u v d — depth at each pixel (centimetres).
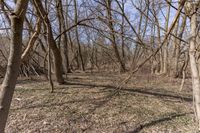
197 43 257
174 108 530
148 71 827
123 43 1023
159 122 450
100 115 470
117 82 730
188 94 666
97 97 569
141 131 414
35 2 432
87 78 843
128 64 1099
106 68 1459
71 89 628
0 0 290
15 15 154
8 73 157
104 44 1061
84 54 1602
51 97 558
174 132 407
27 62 756
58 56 643
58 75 665
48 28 524
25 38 528
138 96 605
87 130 414
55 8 631
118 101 552
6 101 155
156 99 591
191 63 242
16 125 420
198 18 254
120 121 450
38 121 436
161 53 988
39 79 764
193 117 470
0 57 675
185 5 246
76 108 498
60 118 450
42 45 710
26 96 562
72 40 1376
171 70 966
